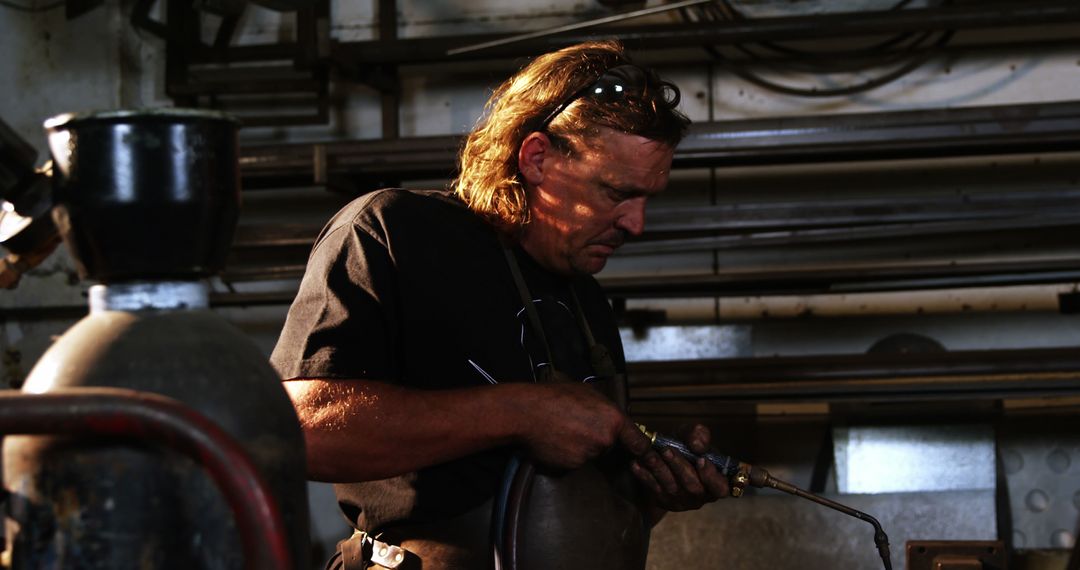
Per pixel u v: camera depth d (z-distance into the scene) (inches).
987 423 115.5
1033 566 94.7
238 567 26.1
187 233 27.6
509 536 44.9
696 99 128.1
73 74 138.8
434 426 45.4
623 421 47.0
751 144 110.0
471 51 119.6
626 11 126.2
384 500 49.9
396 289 49.6
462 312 50.3
